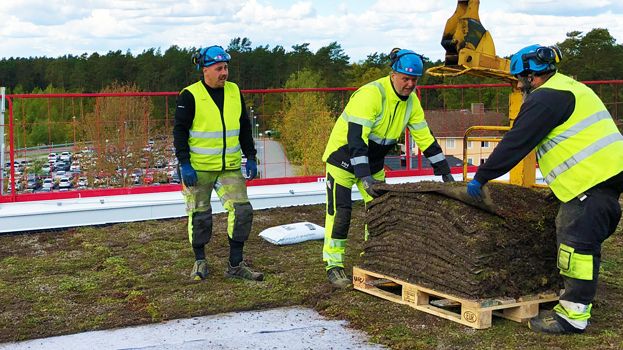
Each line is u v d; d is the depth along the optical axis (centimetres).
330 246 584
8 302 546
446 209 473
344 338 462
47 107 952
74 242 761
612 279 596
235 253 611
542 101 433
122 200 890
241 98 606
